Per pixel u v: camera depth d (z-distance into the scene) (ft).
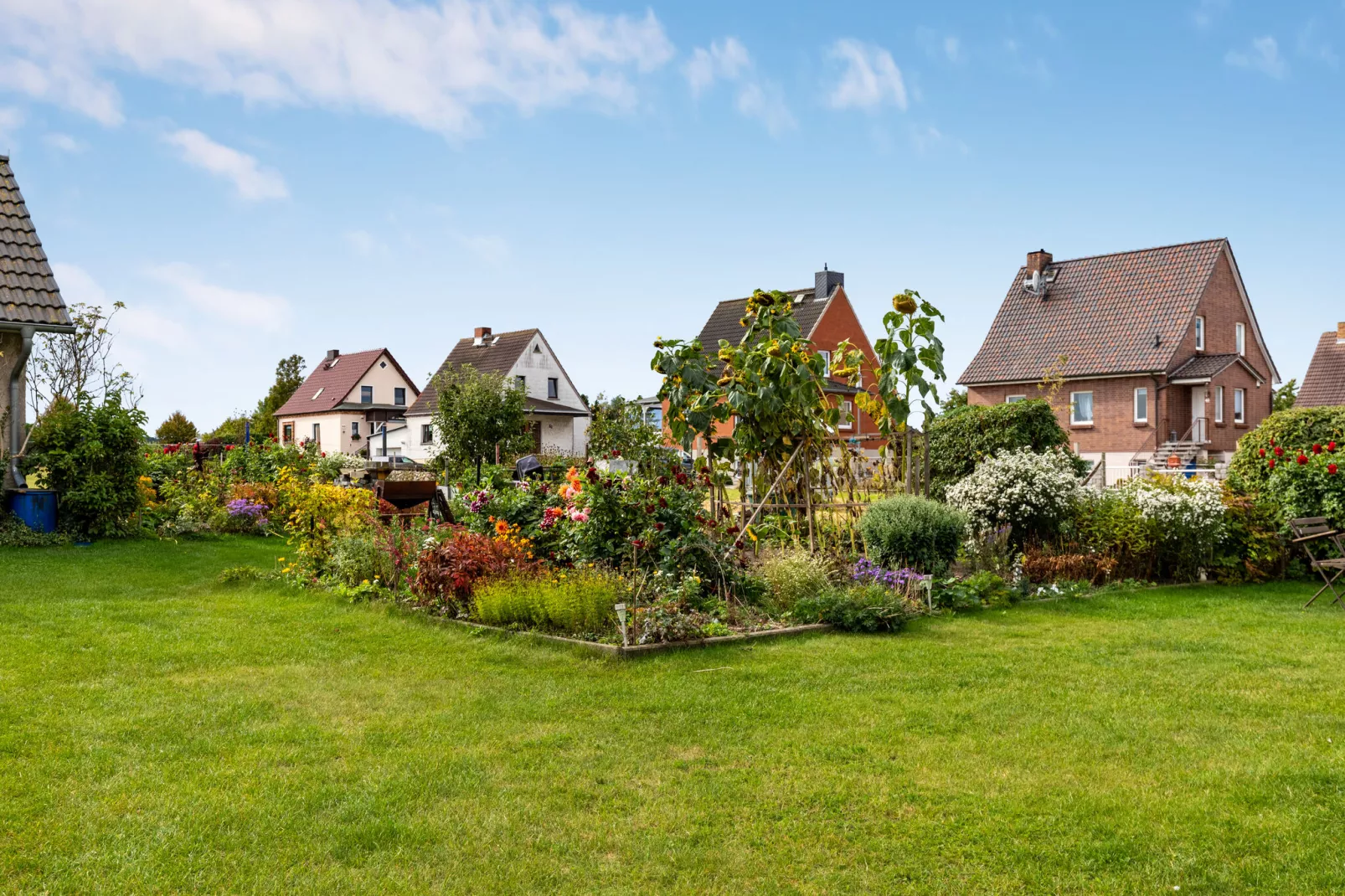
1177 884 11.23
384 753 15.64
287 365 235.81
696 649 23.44
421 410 150.92
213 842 12.17
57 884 10.96
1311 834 12.45
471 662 21.97
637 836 12.64
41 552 39.06
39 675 19.77
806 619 26.66
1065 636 25.44
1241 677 20.65
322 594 30.73
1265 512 37.29
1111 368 102.01
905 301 32.40
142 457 47.39
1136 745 16.10
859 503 34.22
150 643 23.08
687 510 29.58
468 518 33.50
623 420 94.84
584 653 22.75
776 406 33.35
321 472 66.18
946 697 19.06
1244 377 106.63
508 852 12.12
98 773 14.38
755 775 14.74
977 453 55.67
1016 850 12.16
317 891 11.05
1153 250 109.60
